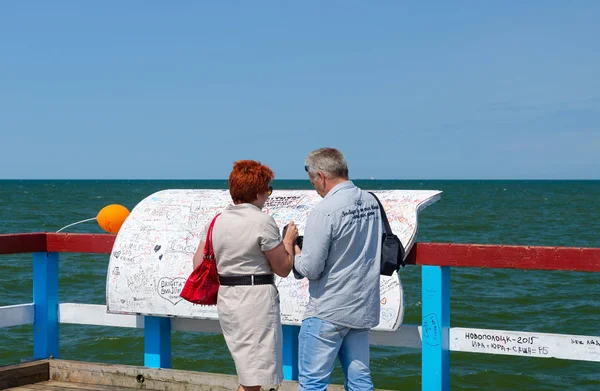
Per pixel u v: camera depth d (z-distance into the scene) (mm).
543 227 34469
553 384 8094
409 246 4270
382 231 3812
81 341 9969
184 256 4770
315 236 3572
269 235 3602
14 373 4969
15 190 107750
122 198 72000
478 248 4199
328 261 3641
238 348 3617
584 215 45594
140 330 10570
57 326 5363
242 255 3607
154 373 4871
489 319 11945
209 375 4723
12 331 10219
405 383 8172
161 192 5344
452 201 72688
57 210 47281
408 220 4379
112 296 4879
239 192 3686
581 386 8016
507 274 17094
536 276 16797
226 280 3654
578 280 16172
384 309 4238
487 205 62469
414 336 4523
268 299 3639
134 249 4902
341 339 3699
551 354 4207
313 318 3682
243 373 3598
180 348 9664
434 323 4363
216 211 4926
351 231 3619
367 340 3797
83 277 16031
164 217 5020
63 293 14148
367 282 3680
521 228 33844
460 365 8828
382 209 3828
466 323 11648
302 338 3734
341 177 3736
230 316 3625
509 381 8227
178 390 4801
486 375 8414
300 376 3748
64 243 5172
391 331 4422
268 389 4613
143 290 4793
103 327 10727
